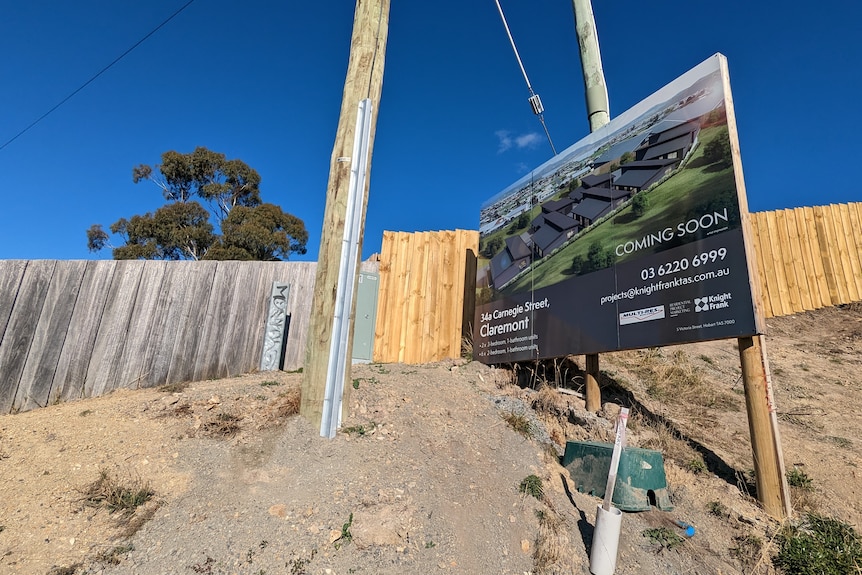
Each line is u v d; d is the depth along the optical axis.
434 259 8.93
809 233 10.40
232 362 7.36
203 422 4.65
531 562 3.63
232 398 5.14
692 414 6.37
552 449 5.23
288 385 5.66
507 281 7.80
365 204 5.21
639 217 5.87
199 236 22.31
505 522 3.94
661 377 7.33
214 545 3.25
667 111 5.81
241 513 3.55
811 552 3.79
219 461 4.11
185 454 4.16
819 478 5.05
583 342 6.25
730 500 4.50
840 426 6.19
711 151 5.18
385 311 8.56
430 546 3.52
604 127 6.69
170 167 23.73
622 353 8.24
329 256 5.00
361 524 3.53
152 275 7.44
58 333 6.93
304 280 7.86
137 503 3.56
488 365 7.70
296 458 4.21
